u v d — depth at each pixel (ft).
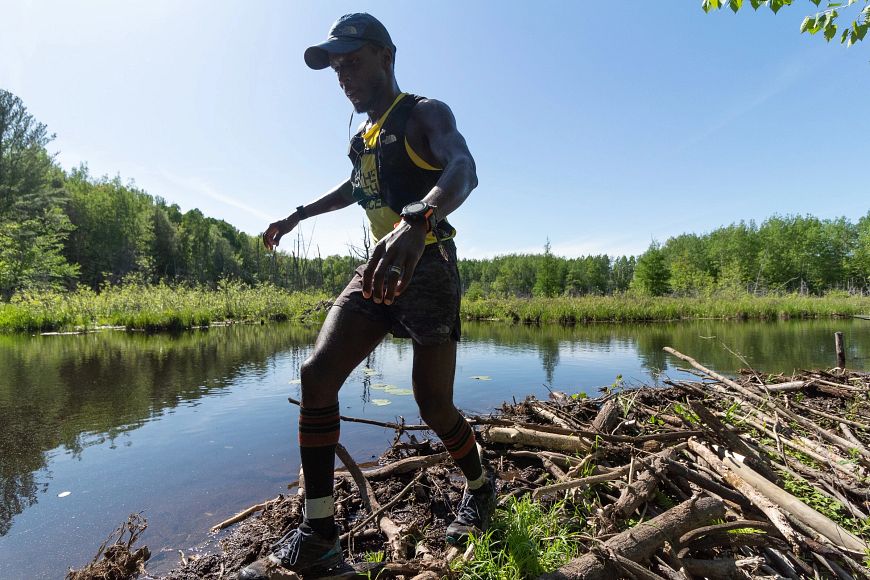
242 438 12.23
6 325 49.03
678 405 10.85
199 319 55.93
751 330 52.21
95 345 34.42
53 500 8.71
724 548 6.08
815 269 182.91
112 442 11.91
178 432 12.74
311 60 6.19
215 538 7.32
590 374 22.40
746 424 10.09
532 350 32.86
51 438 12.26
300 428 5.44
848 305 85.81
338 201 7.95
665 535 5.58
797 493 7.12
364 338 5.62
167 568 6.50
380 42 5.90
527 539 5.82
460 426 6.18
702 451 8.01
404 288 4.27
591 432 8.85
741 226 201.77
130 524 7.02
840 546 5.64
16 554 6.95
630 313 76.64
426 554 5.98
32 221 96.68
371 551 6.63
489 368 24.43
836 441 8.66
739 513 6.66
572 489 7.44
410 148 5.79
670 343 37.32
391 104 6.09
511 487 8.26
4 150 100.27
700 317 81.51
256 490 9.17
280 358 27.30
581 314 74.23
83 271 157.79
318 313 62.39
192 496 8.90
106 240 164.04
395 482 8.73
